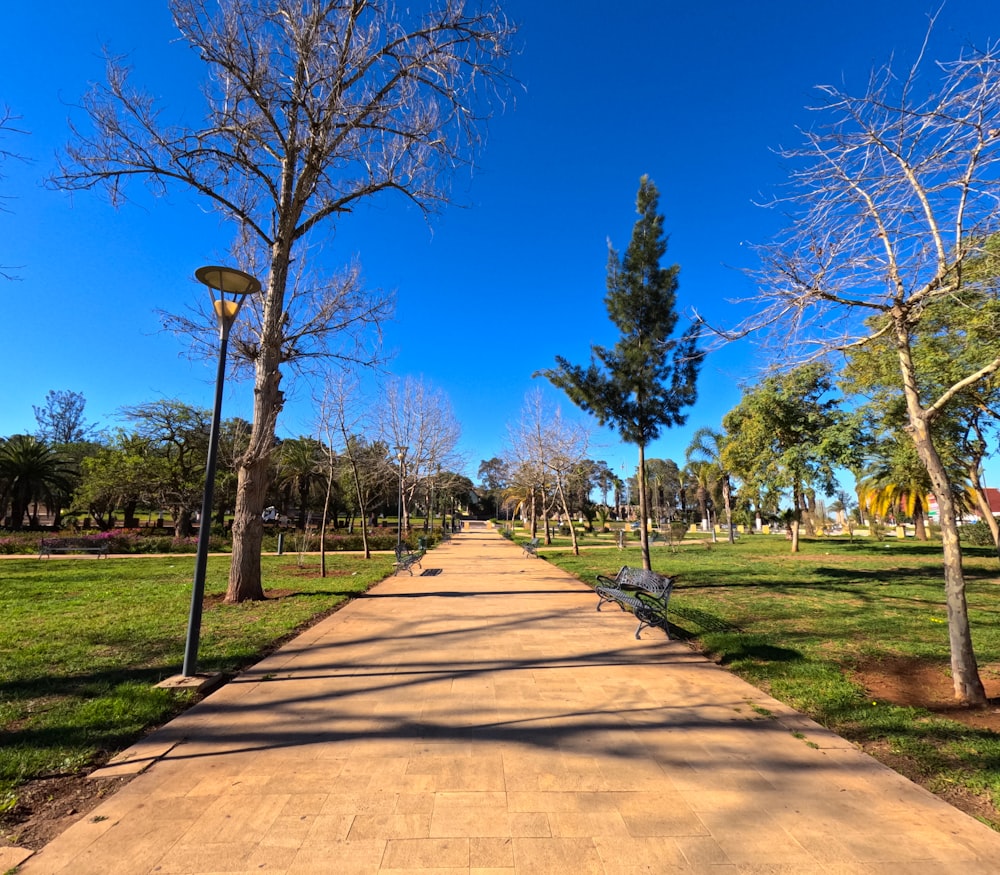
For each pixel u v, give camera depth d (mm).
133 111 9375
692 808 3229
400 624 8523
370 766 3754
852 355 7266
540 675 5863
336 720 4590
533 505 32375
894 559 20938
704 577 14961
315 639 7508
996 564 18469
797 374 7285
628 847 2840
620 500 85062
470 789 3438
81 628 8102
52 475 39562
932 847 2854
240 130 9969
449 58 9727
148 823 3057
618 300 11953
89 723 4449
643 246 11883
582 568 17250
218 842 2877
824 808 3238
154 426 33219
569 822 3074
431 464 32344
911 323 5570
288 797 3338
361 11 10070
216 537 30812
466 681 5648
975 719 4699
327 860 2727
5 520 51344
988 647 7074
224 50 9398
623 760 3855
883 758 3947
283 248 10719
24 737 4199
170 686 5379
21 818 3135
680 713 4762
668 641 7398
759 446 26500
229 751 3998
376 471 27500
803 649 6895
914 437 5559
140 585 13336
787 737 4273
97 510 38375
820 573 15953
